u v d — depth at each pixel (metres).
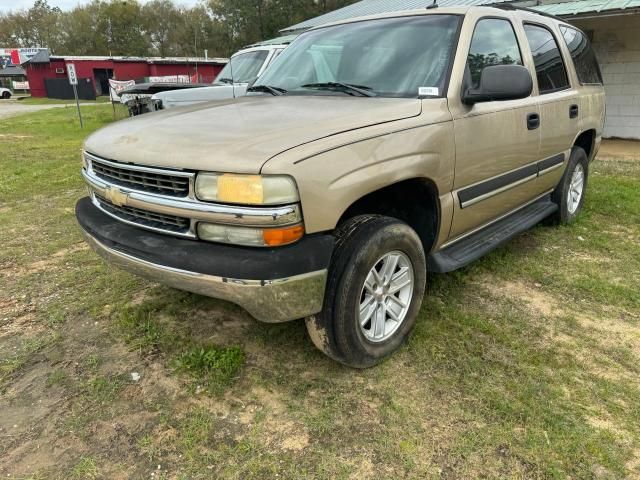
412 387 2.57
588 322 3.21
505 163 3.43
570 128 4.35
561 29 4.57
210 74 30.23
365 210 2.83
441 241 3.07
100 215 2.80
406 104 2.75
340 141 2.29
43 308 3.43
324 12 45.03
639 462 2.11
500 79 2.80
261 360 2.80
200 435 2.25
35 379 2.67
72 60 45.38
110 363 2.79
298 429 2.29
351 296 2.42
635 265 4.08
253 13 44.53
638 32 10.65
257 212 2.06
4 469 2.09
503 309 3.35
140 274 2.47
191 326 3.15
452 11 3.31
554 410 2.39
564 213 4.82
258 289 2.10
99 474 2.06
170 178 2.28
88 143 2.90
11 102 40.03
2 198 6.43
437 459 2.12
